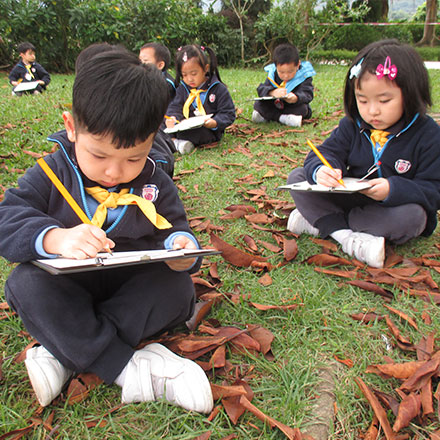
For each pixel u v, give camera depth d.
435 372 1.30
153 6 10.12
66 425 1.19
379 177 2.12
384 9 18.47
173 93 4.19
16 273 1.24
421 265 1.98
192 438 1.14
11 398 1.28
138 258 1.07
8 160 3.24
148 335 1.39
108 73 1.14
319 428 1.19
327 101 5.73
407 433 1.17
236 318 1.62
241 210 2.50
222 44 11.45
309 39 11.55
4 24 9.55
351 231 2.11
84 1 10.01
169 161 2.47
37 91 6.33
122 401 1.25
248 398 1.26
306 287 1.81
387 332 1.55
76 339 1.22
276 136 4.18
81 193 1.36
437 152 2.00
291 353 1.45
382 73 1.82
